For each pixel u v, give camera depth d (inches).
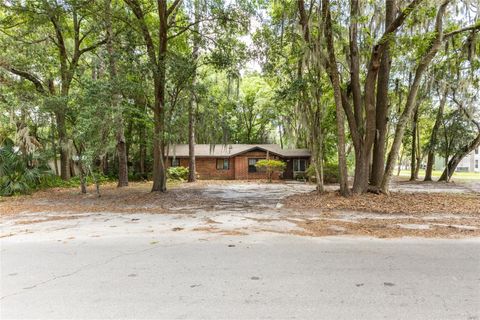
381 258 169.0
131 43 443.8
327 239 213.3
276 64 496.7
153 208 365.1
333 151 915.4
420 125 984.9
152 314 107.9
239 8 482.0
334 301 117.0
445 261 163.0
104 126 419.2
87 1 449.1
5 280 141.6
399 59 571.2
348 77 522.3
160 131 507.5
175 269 154.5
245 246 197.2
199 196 481.7
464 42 417.4
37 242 211.8
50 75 578.6
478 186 648.4
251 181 849.5
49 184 605.3
